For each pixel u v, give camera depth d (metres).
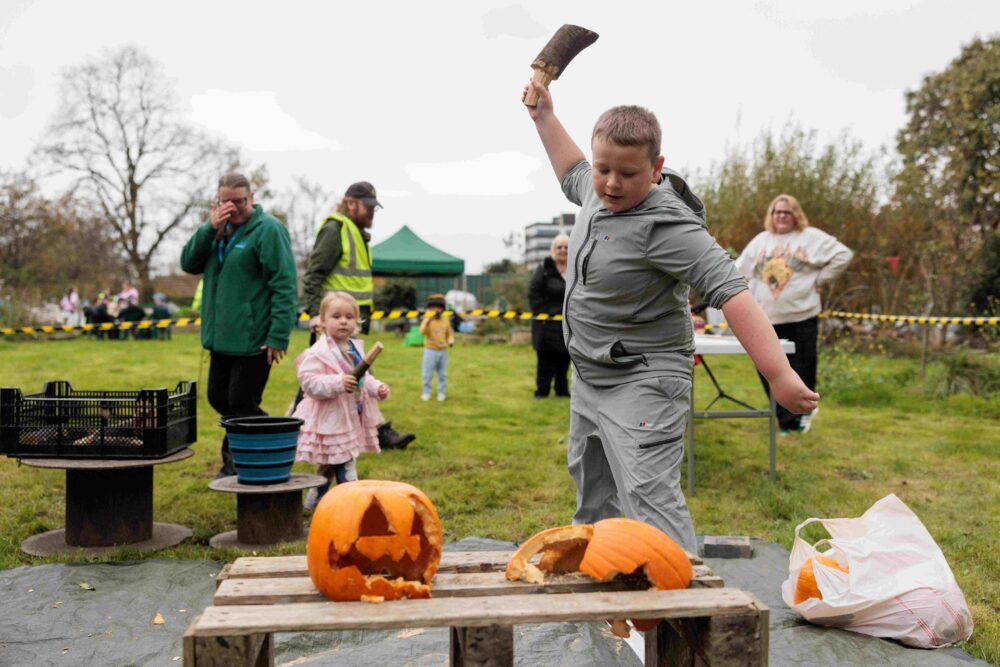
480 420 8.84
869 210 17.70
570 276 3.30
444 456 6.93
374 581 2.19
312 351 5.22
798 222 7.70
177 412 4.76
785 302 7.66
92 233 37.69
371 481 2.43
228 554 4.43
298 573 2.44
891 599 3.34
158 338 24.31
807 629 3.44
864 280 17.75
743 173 18.14
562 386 10.74
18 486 5.85
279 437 4.71
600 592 2.29
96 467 4.34
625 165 2.95
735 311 2.85
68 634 3.34
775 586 3.99
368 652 3.15
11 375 12.78
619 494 3.16
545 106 3.65
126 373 13.34
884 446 7.53
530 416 9.14
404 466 6.55
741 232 17.89
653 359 3.14
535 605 2.13
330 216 6.71
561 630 3.36
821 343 16.73
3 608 3.58
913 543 3.51
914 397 10.53
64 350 18.33
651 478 3.01
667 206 3.03
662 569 2.32
